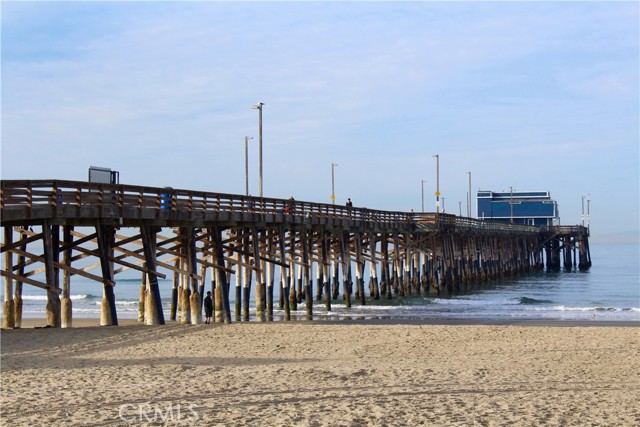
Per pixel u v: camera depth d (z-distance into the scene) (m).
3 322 25.12
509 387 16.20
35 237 24.61
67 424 12.63
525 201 111.56
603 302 52.41
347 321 34.62
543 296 57.78
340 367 18.69
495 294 58.84
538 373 18.34
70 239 26.91
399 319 36.34
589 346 23.50
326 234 46.97
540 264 101.38
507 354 21.83
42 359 19.53
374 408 13.80
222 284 30.59
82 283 79.12
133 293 65.81
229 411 13.55
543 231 98.31
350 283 44.81
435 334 25.84
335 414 13.31
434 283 57.19
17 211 22.28
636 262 146.12
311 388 15.71
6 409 13.63
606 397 15.26
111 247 27.08
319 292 49.62
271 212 35.22
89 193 24.72
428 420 12.93
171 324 27.81
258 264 33.25
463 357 21.17
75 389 15.43
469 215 92.19
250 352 21.58
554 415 13.45
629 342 24.38
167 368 18.19
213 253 30.86
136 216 26.34
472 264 68.50
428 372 18.02
